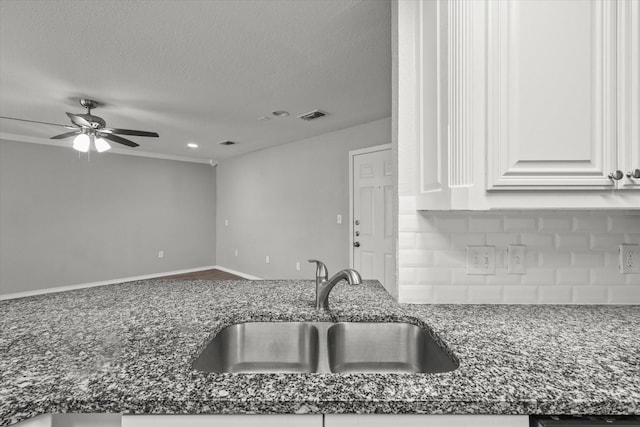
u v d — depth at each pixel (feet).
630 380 2.23
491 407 2.02
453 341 2.91
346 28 6.35
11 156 14.82
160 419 2.05
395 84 4.64
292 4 5.59
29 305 4.03
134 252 18.60
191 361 2.54
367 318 3.67
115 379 2.20
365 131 12.92
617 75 2.83
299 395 2.04
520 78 2.87
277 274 17.31
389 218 11.94
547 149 2.86
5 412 1.92
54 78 8.54
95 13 5.78
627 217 4.02
